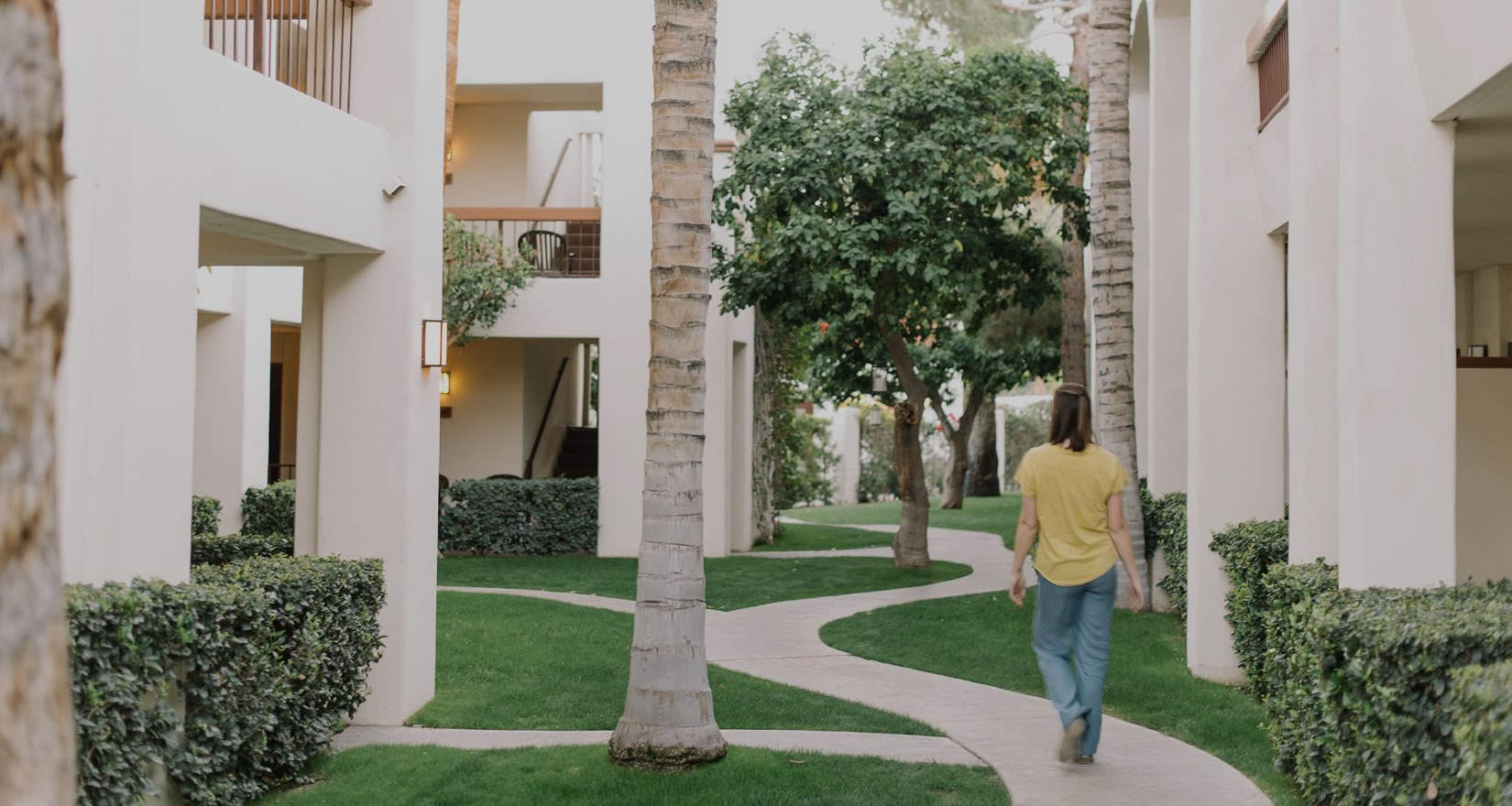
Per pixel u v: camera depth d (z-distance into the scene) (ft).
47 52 5.64
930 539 61.62
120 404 15.24
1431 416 16.40
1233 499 26.63
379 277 23.06
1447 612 13.80
